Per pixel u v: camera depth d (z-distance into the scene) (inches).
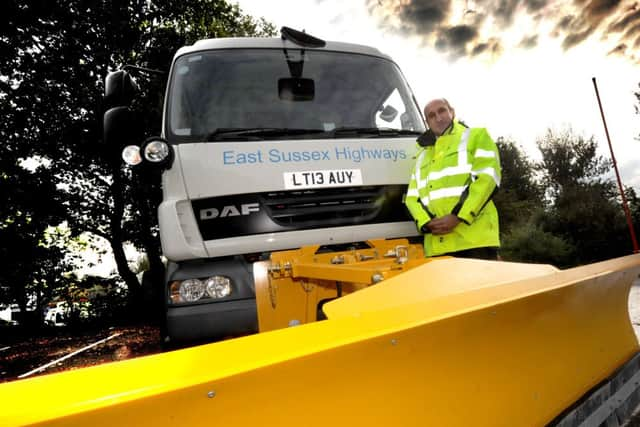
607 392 74.8
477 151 107.0
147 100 473.7
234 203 96.0
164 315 96.6
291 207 99.3
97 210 568.7
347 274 72.1
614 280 77.9
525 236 495.2
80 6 480.1
